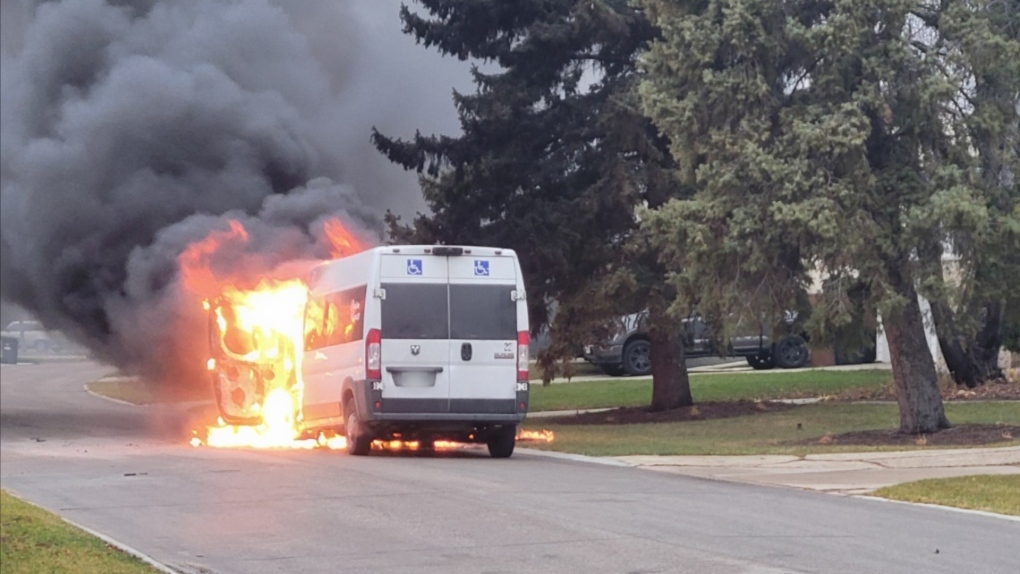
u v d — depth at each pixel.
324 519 10.53
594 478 13.70
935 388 17.59
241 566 8.59
